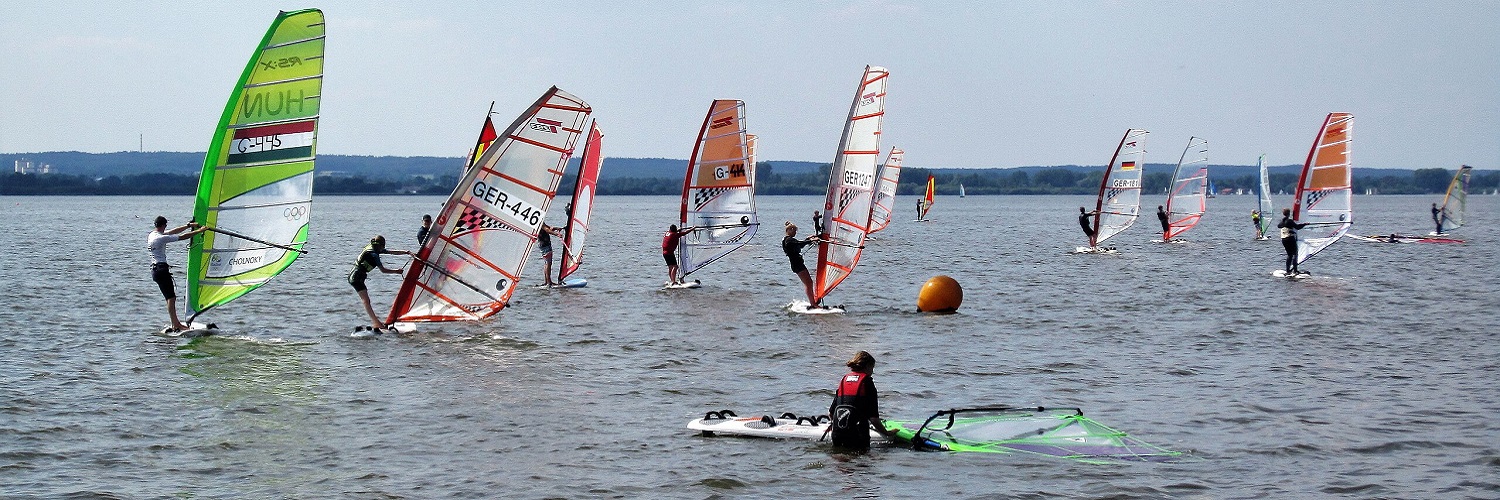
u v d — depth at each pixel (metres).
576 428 16.72
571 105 25.77
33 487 13.81
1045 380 20.22
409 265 25.67
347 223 106.69
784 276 40.81
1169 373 20.83
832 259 29.28
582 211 35.72
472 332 25.41
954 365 21.61
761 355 22.69
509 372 20.81
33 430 16.28
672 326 26.62
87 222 100.06
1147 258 50.69
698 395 18.98
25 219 109.38
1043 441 15.85
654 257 52.00
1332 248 55.44
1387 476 14.30
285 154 24.61
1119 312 29.47
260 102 24.36
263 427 16.67
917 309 29.95
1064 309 30.14
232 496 13.56
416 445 15.76
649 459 15.13
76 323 26.38
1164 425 16.86
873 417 15.66
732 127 35.75
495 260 26.11
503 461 15.02
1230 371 20.97
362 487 13.92
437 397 18.66
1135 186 54.81
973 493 13.73
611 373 20.78
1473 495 13.56
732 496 13.66
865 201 28.73
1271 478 14.27
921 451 15.48
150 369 20.73
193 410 17.61
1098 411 17.77
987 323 27.31
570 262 35.84
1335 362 21.83
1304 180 43.25
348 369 20.94
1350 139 42.41
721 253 36.50
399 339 24.39
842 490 13.87
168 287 24.75
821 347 23.66
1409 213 138.38
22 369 20.52
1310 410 17.73
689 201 36.16
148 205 188.38
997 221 111.62
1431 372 20.72
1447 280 37.91
